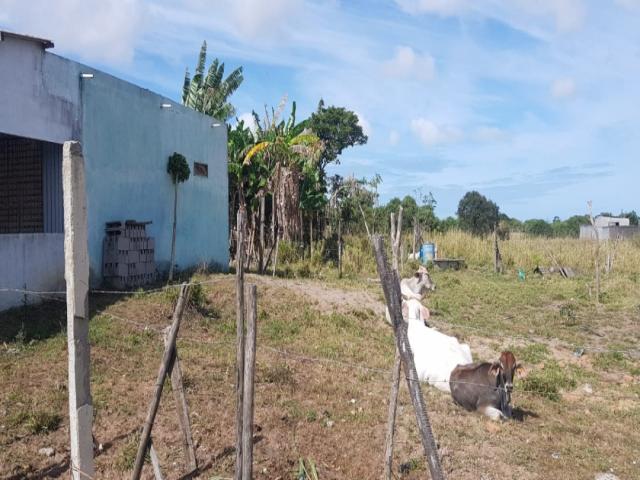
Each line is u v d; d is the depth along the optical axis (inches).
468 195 1891.0
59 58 514.6
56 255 510.6
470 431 332.8
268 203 963.3
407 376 196.2
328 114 1491.1
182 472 273.7
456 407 370.0
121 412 323.0
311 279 816.9
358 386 393.7
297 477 273.1
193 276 649.0
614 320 679.1
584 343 577.9
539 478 284.5
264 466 281.3
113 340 425.4
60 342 413.1
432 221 1425.9
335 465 287.6
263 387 374.9
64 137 520.4
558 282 954.7
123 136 599.8
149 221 598.5
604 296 810.2
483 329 607.5
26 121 481.7
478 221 1829.5
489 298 781.3
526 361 504.1
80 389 223.3
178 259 700.0
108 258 562.9
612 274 1043.9
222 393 356.8
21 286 477.7
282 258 917.8
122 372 375.9
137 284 581.3
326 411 346.3
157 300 516.1
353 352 472.4
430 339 435.5
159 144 661.9
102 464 278.5
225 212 812.6
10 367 369.1
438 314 672.4
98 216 561.3
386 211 1330.0
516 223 2336.4
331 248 1065.5
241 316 234.5
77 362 221.8
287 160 958.4
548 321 665.6
